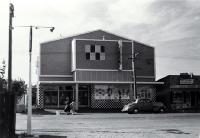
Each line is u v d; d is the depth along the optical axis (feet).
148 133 60.80
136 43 161.79
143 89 159.22
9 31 59.36
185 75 162.40
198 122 87.51
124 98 153.48
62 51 154.51
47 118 99.91
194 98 162.71
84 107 150.92
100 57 152.05
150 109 132.36
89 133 60.34
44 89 148.56
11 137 48.39
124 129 68.23
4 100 45.24
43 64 151.64
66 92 150.51
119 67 153.28
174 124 80.94
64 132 62.08
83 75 148.36
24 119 97.81
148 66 162.30
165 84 162.81
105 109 147.74
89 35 161.79
